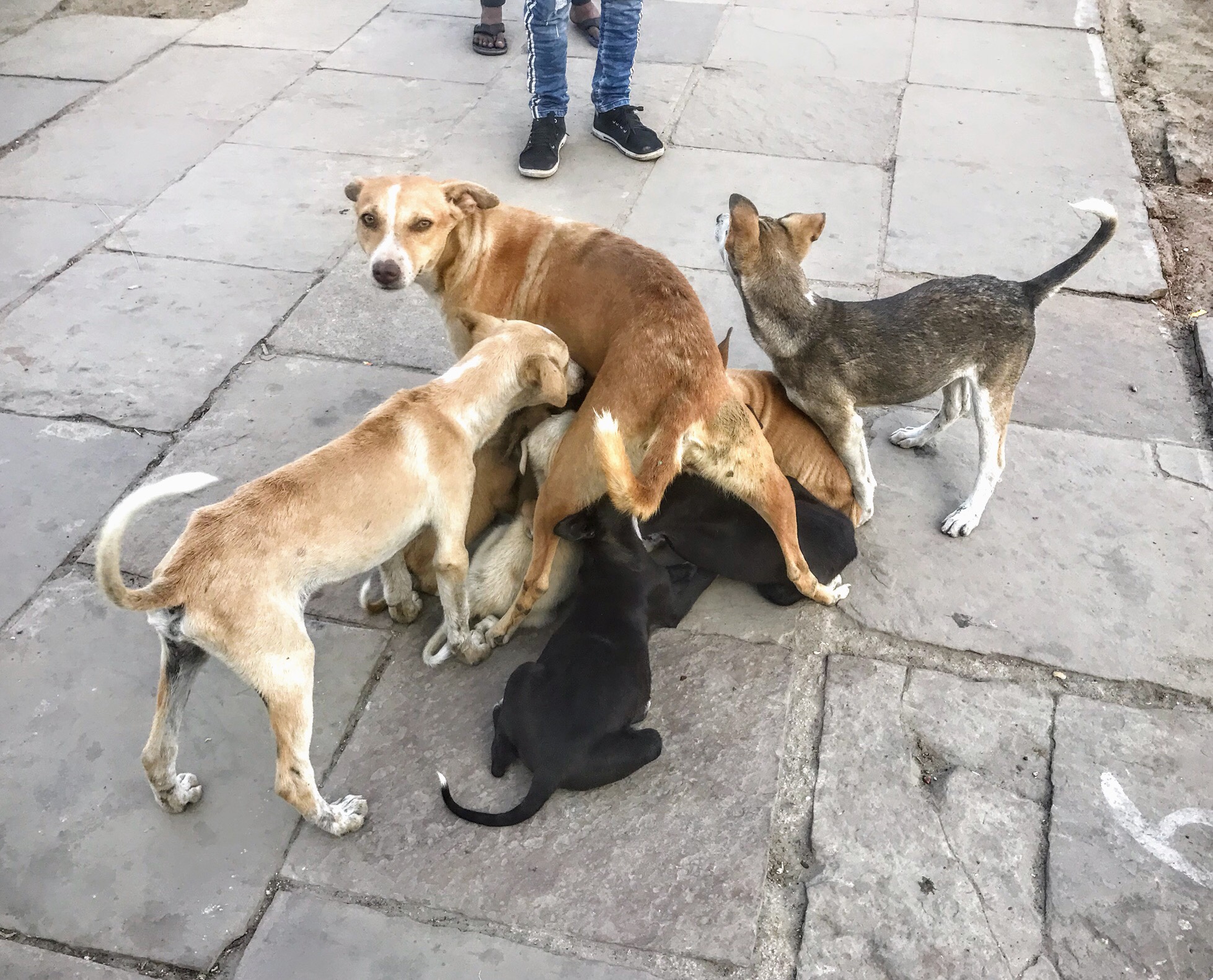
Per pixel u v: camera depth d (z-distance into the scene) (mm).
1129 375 4289
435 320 4699
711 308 4680
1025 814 2754
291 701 2551
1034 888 2594
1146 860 2645
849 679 3121
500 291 3562
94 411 4172
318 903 2604
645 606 3043
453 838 2732
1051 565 3471
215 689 3115
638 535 3139
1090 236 5105
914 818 2750
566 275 3410
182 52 7066
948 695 3064
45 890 2633
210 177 5707
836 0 7641
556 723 2709
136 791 2855
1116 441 3965
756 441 3082
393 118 6258
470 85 6621
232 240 5223
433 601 3410
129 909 2596
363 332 4625
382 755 2941
